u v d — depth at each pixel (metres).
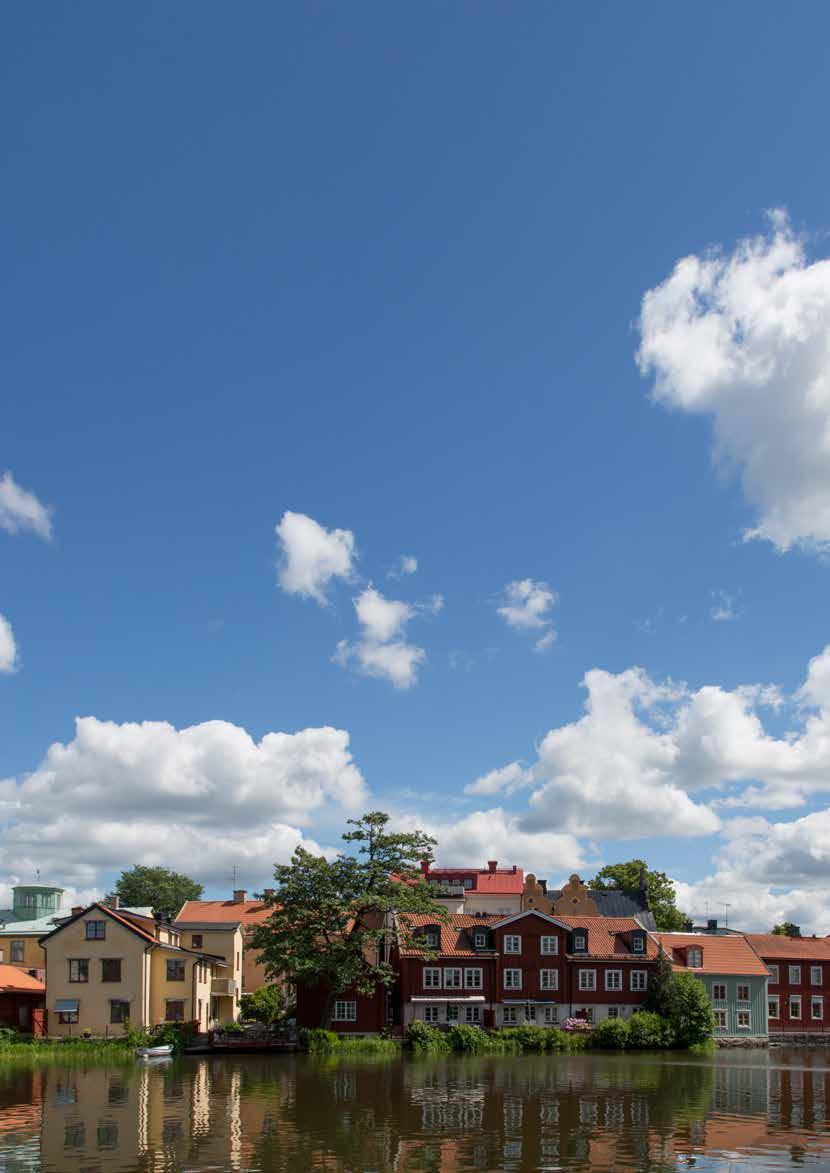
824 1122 39.84
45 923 103.06
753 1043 96.50
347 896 81.56
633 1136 36.22
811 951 108.12
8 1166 30.95
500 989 91.44
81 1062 67.06
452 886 137.12
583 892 132.62
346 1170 30.22
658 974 91.94
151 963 83.19
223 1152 33.00
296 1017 87.19
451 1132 36.88
